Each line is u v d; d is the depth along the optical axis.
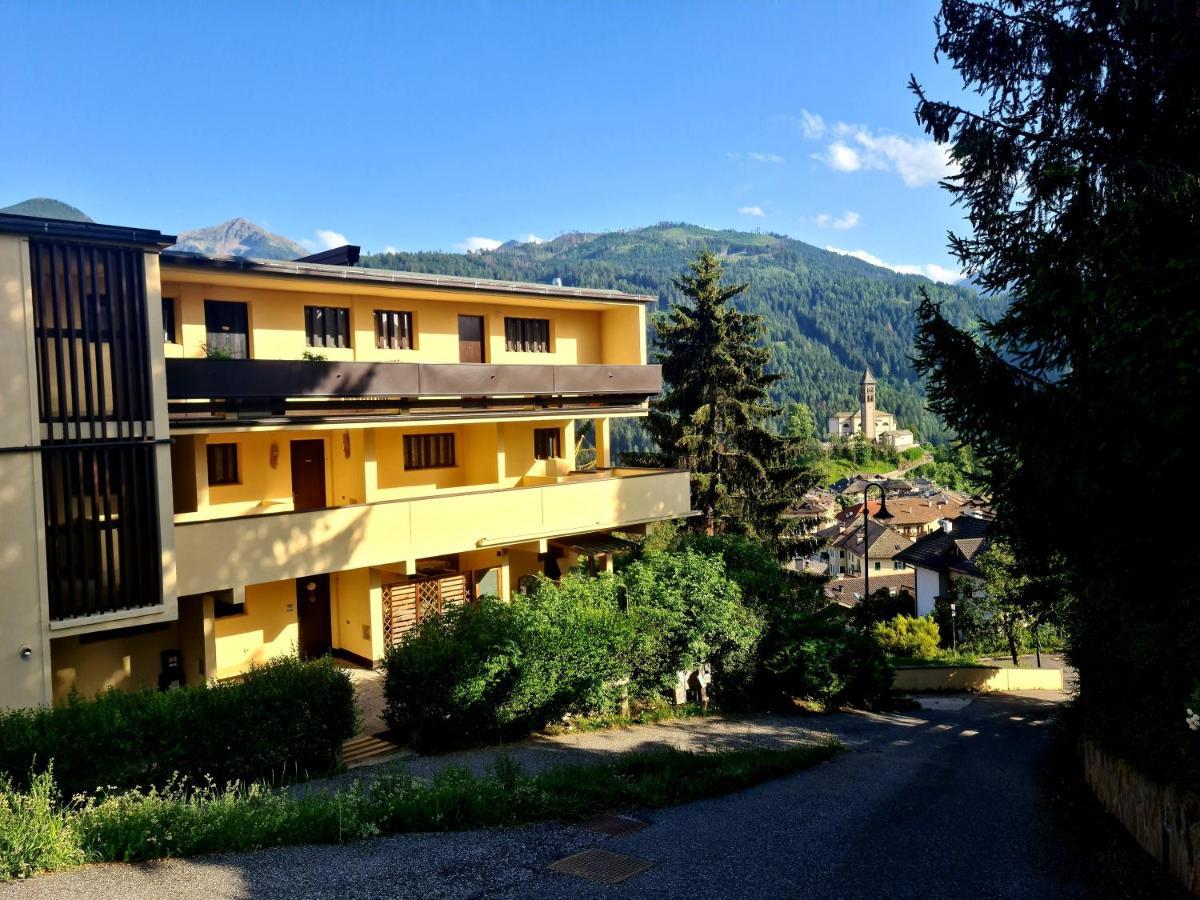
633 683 18.73
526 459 24.88
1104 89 12.77
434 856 8.45
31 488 13.24
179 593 15.84
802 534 32.72
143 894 7.11
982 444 10.75
